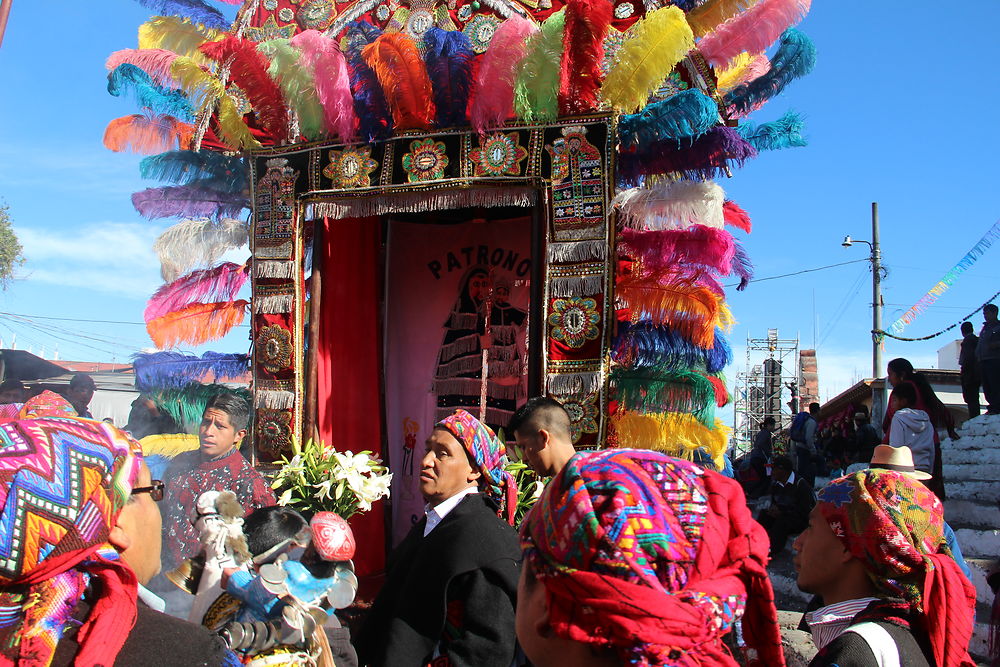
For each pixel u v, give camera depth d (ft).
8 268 69.56
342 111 15.93
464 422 10.21
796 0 15.07
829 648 6.26
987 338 28.55
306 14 18.29
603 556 4.30
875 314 64.54
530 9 16.90
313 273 17.39
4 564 4.18
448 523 9.50
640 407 15.28
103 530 4.60
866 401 65.26
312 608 7.27
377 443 19.21
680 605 4.19
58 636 4.47
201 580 7.73
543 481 11.05
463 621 8.93
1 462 4.25
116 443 4.84
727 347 16.69
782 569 22.15
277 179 17.16
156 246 18.25
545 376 14.88
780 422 117.60
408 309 20.39
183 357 18.13
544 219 15.30
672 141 14.92
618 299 15.81
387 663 8.77
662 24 14.25
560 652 4.63
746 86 16.35
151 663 4.85
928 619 6.26
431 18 17.42
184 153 17.60
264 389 16.96
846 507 6.70
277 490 14.40
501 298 19.90
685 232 15.11
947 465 24.76
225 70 17.58
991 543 18.75
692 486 4.70
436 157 16.02
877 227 65.77
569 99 15.31
